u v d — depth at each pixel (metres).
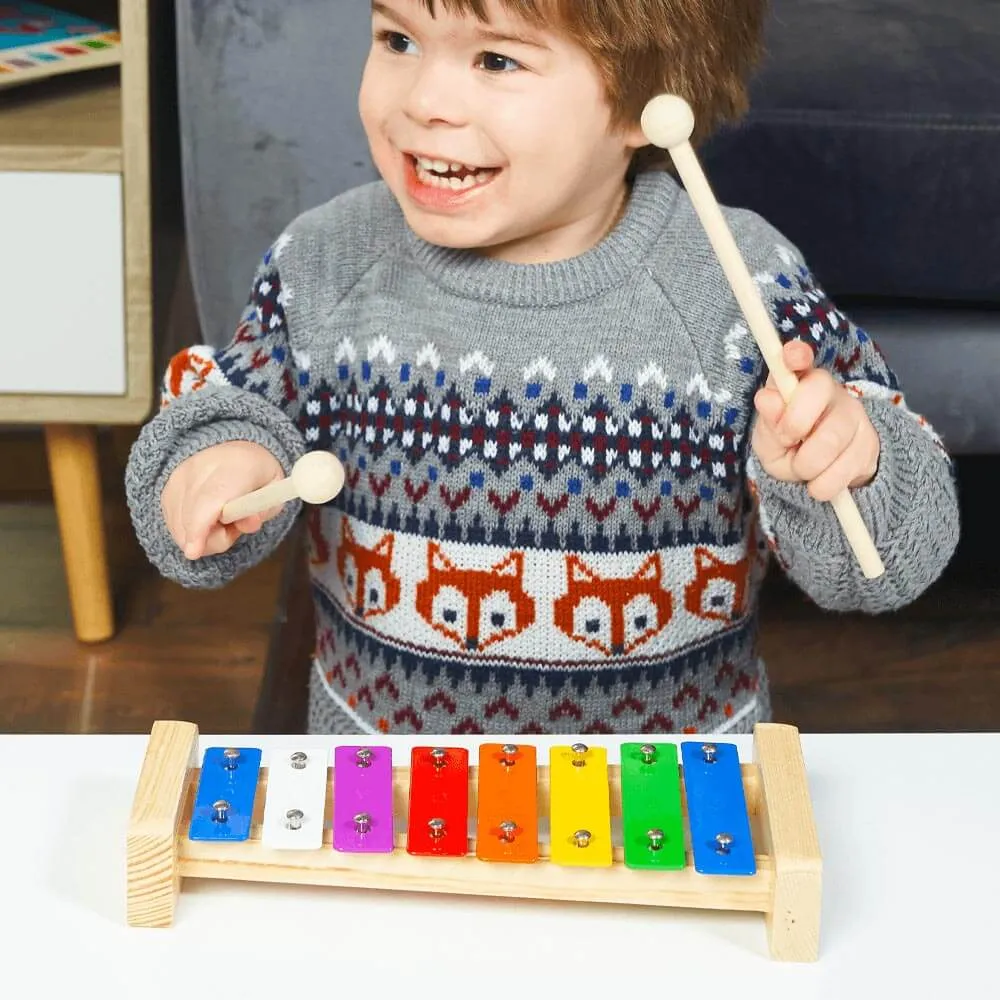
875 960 0.69
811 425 0.80
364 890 0.72
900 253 1.53
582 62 0.92
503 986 0.67
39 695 1.60
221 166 1.53
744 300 0.77
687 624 1.07
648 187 1.06
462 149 0.93
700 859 0.70
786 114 1.49
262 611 1.76
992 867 0.74
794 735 0.75
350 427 1.07
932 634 1.74
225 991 0.66
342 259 1.08
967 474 1.82
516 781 0.74
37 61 1.48
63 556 1.80
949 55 1.55
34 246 1.48
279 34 1.48
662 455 1.03
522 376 1.03
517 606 1.05
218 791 0.73
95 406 1.55
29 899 0.71
